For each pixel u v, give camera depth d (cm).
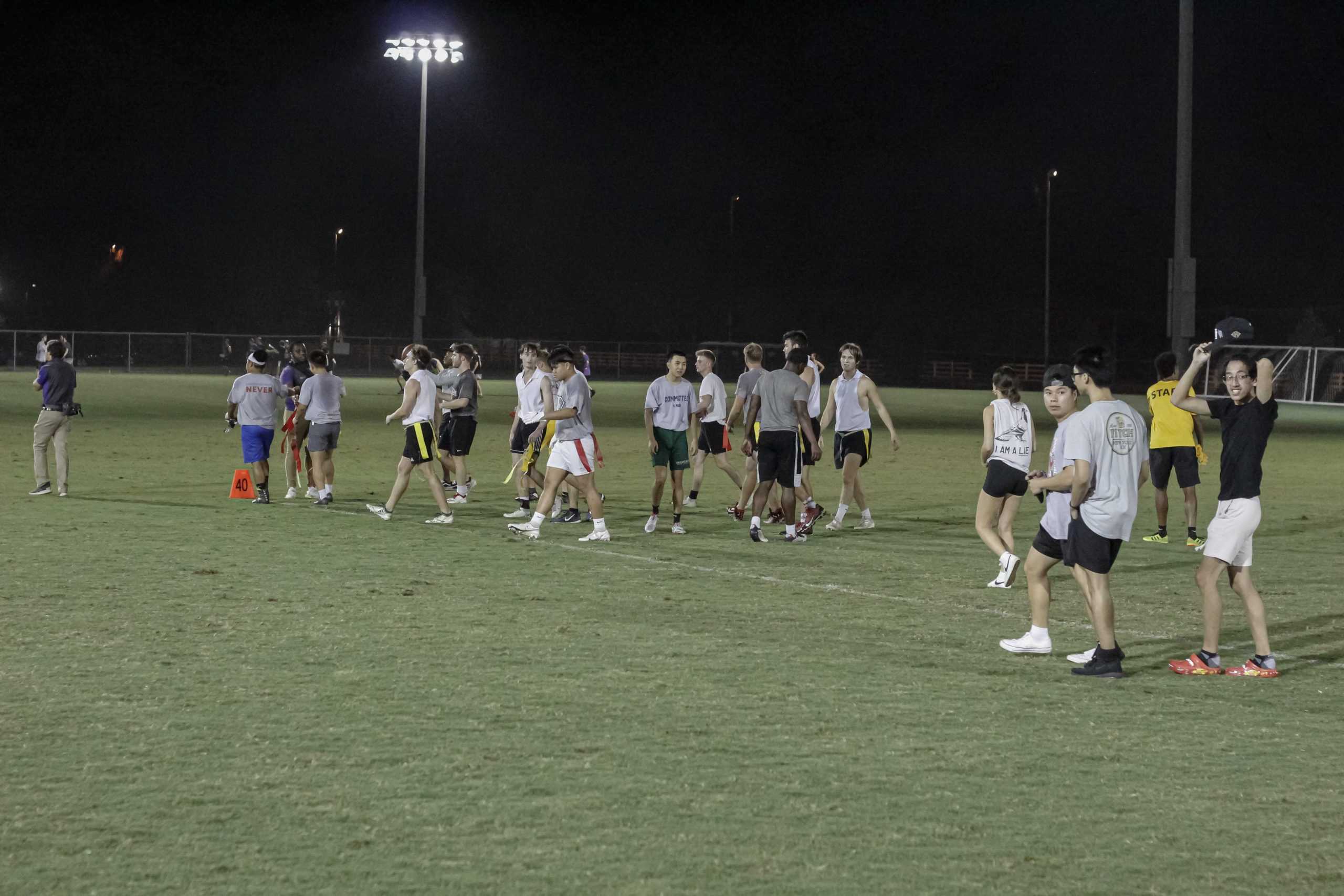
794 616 1075
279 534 1502
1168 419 1550
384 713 762
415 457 1598
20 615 1030
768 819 598
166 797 617
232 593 1136
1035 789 644
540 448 1709
